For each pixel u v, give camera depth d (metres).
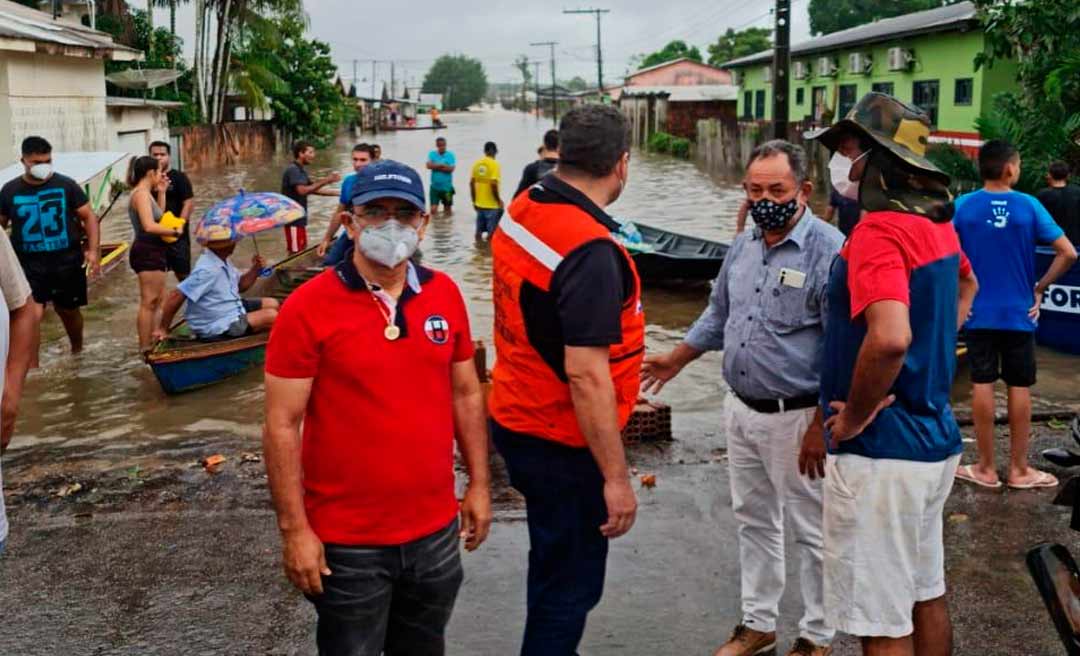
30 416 8.14
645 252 13.10
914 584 3.57
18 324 3.88
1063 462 5.44
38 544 5.50
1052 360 9.53
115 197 16.03
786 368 4.07
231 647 4.47
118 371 9.46
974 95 24.58
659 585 4.99
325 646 3.41
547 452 3.58
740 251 4.32
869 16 56.03
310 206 23.05
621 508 3.37
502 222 3.65
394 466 3.25
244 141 43.41
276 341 3.20
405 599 3.47
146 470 6.68
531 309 3.47
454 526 3.48
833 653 4.43
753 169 4.01
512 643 4.47
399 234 3.15
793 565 5.16
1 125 19.72
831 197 12.45
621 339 3.39
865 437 3.43
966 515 5.76
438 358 3.33
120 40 37.72
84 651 4.44
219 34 42.69
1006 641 4.47
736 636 4.39
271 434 3.19
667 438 7.12
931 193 3.41
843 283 3.53
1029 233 5.88
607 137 3.42
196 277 9.02
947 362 3.50
